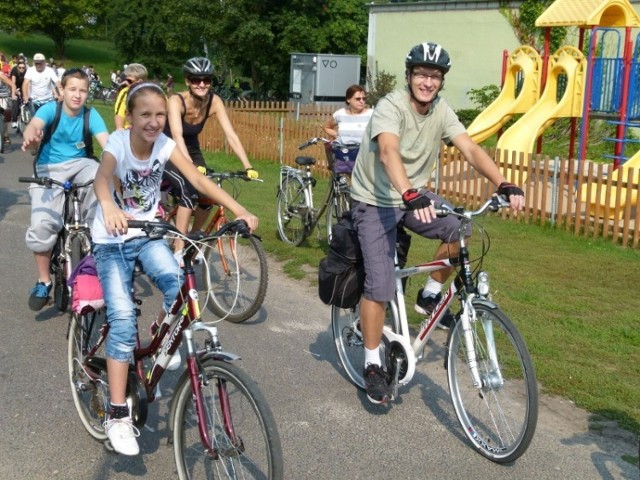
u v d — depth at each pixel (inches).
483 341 160.2
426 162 175.0
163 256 145.3
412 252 330.6
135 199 152.1
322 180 537.0
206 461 138.7
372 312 176.2
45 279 238.7
